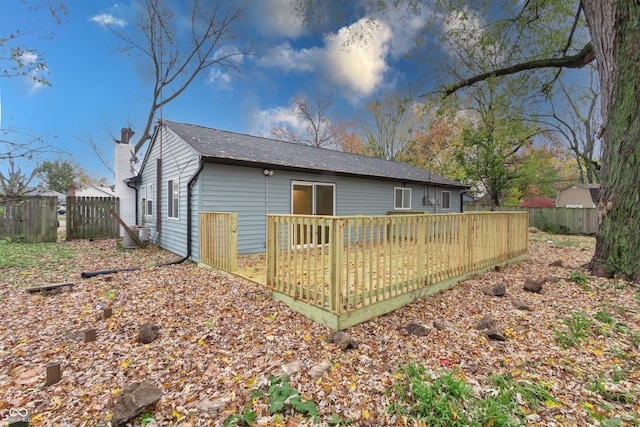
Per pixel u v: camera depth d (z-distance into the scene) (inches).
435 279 172.6
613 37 188.5
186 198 281.6
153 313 142.1
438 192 505.7
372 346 112.3
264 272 210.7
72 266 241.4
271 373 92.6
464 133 682.8
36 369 95.1
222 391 84.6
